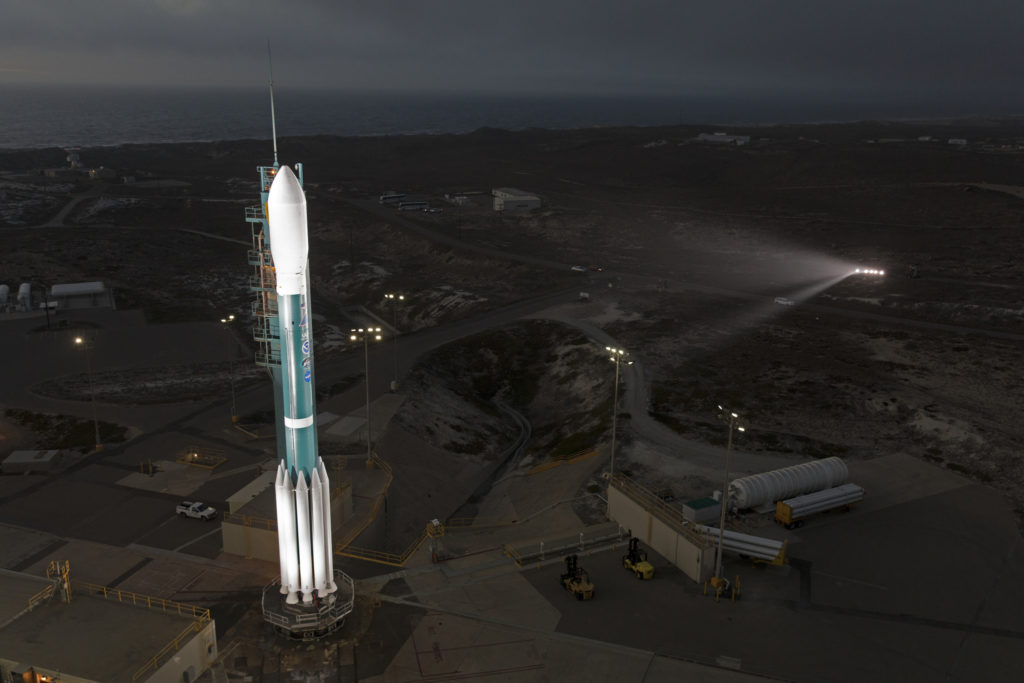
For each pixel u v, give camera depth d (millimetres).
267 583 43875
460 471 71312
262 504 49594
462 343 100562
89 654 33469
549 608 41125
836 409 74625
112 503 55438
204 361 97938
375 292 140250
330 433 70438
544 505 59219
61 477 60219
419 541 51719
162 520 52625
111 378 89188
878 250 158500
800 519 50031
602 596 42250
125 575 45031
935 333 100125
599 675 35781
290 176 34500
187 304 128375
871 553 47031
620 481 52875
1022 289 120750
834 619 40344
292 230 34469
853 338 98438
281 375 40531
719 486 57406
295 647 37719
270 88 37312
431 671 36062
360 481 58625
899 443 65812
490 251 161000
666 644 38094
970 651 38000
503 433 82438
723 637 38656
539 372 96312
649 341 98000
